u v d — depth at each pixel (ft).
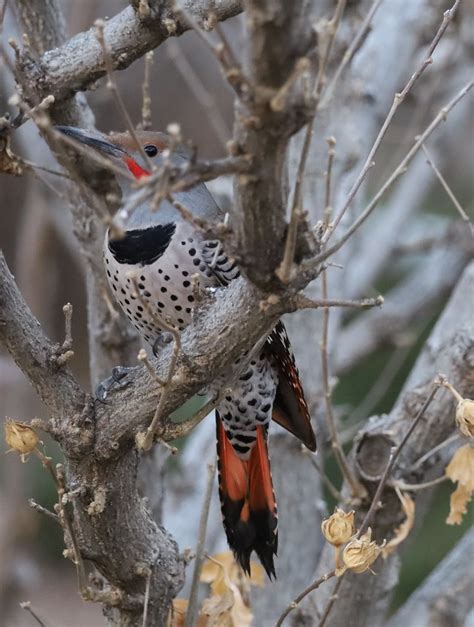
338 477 48.37
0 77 31.94
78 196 27.37
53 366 20.01
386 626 31.78
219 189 35.24
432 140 42.75
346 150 30.96
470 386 25.43
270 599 30.42
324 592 27.55
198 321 19.21
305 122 15.38
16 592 45.34
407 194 43.42
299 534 30.63
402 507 25.82
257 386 25.71
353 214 31.45
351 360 44.98
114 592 22.31
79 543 21.50
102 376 28.76
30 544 45.88
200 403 48.29
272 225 16.58
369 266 42.37
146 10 22.66
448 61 37.04
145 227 24.59
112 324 28.12
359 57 32.40
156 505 28.37
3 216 59.11
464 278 27.78
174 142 14.97
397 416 26.27
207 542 32.89
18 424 19.22
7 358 46.01
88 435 20.15
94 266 27.81
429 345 27.58
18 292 19.92
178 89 50.57
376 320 44.91
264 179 15.90
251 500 25.70
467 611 31.63
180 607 24.00
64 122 25.64
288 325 30.48
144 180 15.16
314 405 30.55
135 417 20.01
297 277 17.38
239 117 15.38
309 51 15.02
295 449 30.50
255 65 14.66
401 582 48.55
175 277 24.56
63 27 26.81
